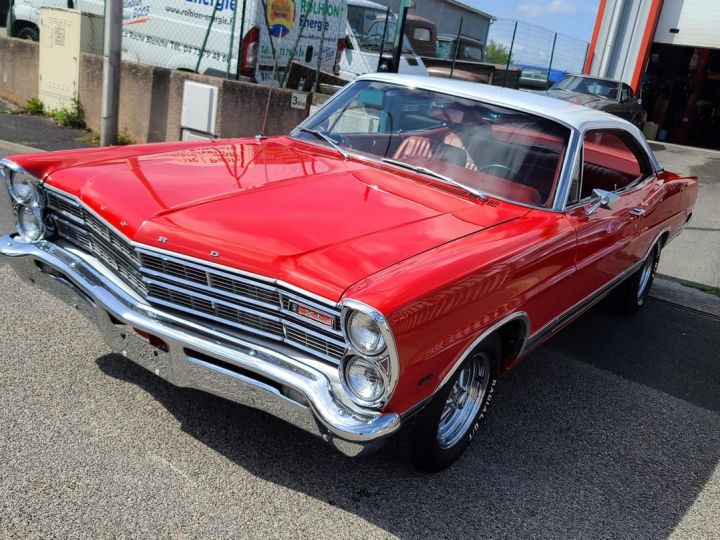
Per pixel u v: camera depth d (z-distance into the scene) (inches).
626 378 176.7
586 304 165.0
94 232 120.0
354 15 450.3
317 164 144.0
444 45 633.0
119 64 323.3
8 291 166.2
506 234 123.1
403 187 135.8
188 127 343.3
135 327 109.3
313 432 100.2
